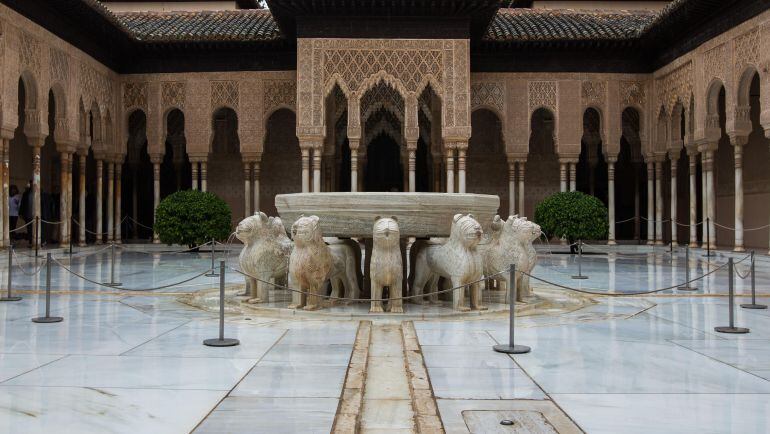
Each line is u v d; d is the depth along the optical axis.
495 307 5.82
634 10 18.92
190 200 14.37
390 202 5.65
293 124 20.38
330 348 4.05
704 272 10.27
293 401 2.89
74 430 2.50
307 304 5.54
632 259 13.50
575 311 5.79
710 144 14.59
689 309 5.93
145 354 3.87
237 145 20.44
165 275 9.38
